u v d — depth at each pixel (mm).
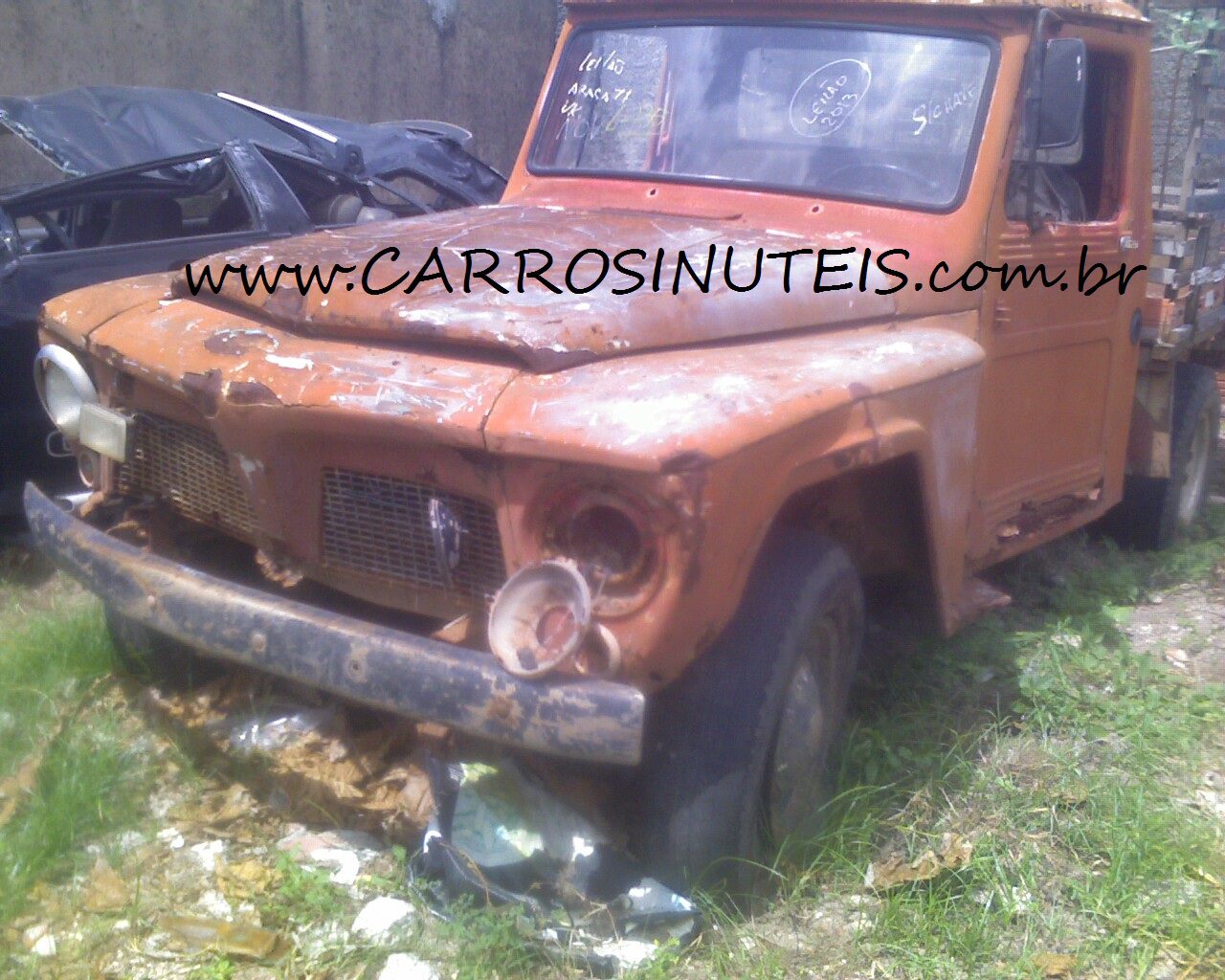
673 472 2291
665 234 3322
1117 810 3229
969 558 3680
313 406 2578
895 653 4078
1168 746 3652
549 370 2533
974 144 3570
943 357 3176
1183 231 4699
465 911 2639
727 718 2682
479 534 2586
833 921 2824
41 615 4133
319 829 3070
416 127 7707
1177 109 5402
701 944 2691
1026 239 3729
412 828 2910
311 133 6285
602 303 2734
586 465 2350
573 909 2664
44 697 3529
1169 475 5102
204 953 2635
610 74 4141
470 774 2740
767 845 2896
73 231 5742
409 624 3016
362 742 3121
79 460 3451
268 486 2754
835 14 3824
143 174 5500
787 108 3820
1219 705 3900
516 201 4066
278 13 10094
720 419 2393
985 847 3043
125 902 2779
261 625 2605
